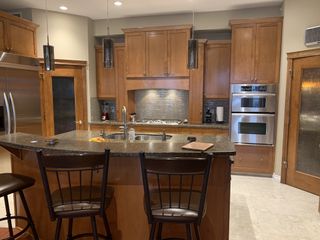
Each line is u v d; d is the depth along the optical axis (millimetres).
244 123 4430
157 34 4812
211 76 4867
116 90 5258
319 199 3240
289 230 2746
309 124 3795
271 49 4262
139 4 4414
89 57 5188
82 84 5133
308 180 3803
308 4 3715
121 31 5258
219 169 2023
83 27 5078
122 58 5152
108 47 3035
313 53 3652
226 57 4781
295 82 3959
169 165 1555
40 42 4668
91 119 5270
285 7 4047
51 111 4789
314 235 2652
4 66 3766
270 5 4488
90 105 5238
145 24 5148
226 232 2070
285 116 4117
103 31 5336
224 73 4816
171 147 2045
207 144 2098
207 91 4918
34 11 4578
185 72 4797
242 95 4387
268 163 4426
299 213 3133
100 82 5438
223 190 2037
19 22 4133
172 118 5430
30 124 4262
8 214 2227
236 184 4105
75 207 1741
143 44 4891
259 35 4289
